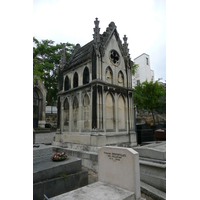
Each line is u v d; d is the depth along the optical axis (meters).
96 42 10.09
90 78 10.31
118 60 11.50
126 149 4.85
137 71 41.44
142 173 6.58
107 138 9.59
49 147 6.91
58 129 12.79
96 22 10.53
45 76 32.78
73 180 5.89
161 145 7.77
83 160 8.84
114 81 10.90
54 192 5.30
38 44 33.12
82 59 11.13
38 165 5.73
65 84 13.02
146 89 23.31
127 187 4.66
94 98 9.59
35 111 28.50
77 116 11.15
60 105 13.06
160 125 19.09
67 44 35.19
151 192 5.54
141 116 28.31
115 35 11.62
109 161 5.22
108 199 4.02
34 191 4.85
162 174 5.96
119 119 10.87
